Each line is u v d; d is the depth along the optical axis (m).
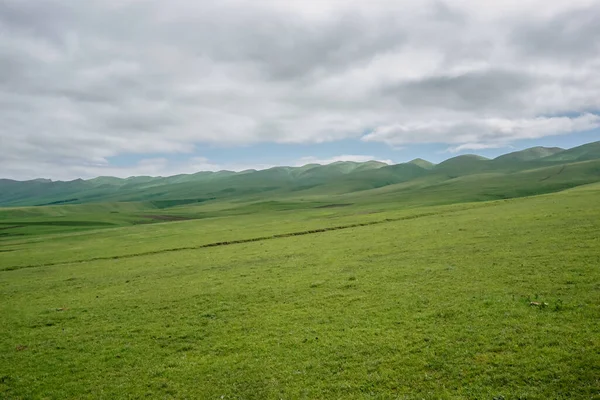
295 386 19.75
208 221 158.75
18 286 51.31
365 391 18.66
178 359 23.97
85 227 176.12
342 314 28.23
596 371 17.19
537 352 19.36
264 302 33.38
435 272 36.06
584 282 27.64
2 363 25.41
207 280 44.25
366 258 47.06
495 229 54.28
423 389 18.14
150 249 79.81
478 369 18.92
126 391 20.94
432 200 199.88
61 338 29.17
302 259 51.19
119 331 29.67
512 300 26.23
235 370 21.94
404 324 25.05
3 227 175.75
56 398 20.86
